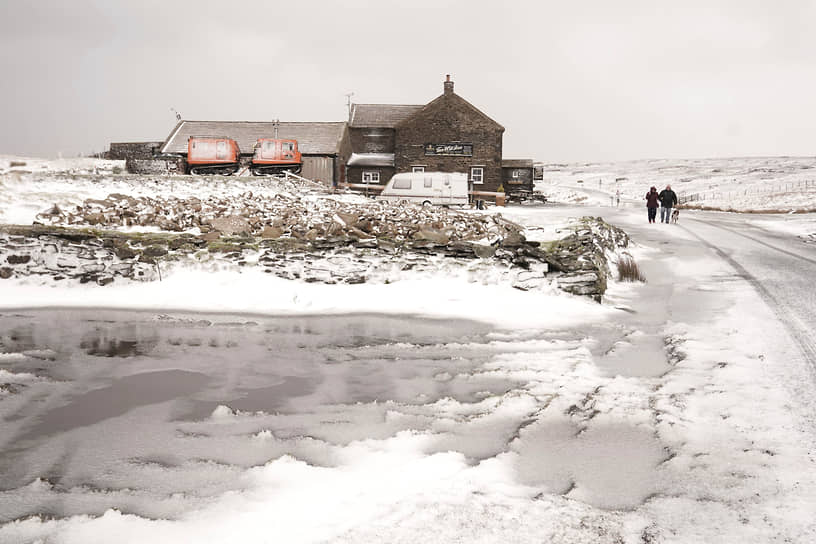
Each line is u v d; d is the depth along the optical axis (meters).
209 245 11.75
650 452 4.29
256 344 7.79
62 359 6.96
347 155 42.47
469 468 4.06
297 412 5.25
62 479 3.95
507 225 15.43
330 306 10.24
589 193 86.62
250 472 4.04
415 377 6.31
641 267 14.37
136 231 13.09
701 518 3.37
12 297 10.61
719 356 6.69
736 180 98.62
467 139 42.47
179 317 9.48
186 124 41.97
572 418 4.99
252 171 33.94
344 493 3.72
